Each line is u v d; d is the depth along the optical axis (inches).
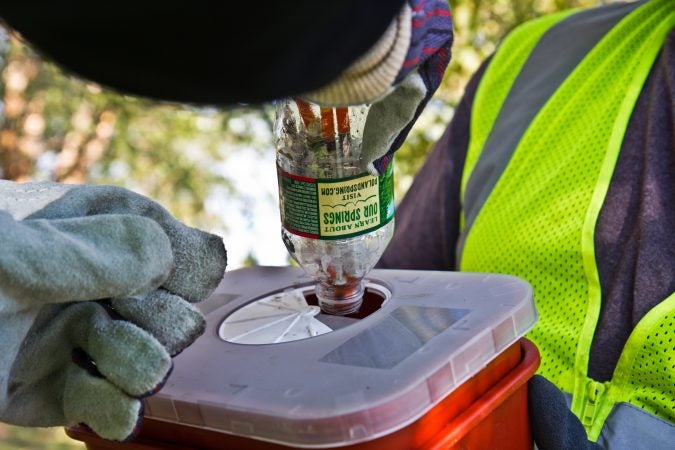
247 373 28.8
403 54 22.7
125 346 25.6
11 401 27.0
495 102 51.8
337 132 31.7
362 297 35.7
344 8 18.5
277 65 18.4
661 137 40.5
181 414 28.0
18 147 111.8
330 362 28.4
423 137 99.0
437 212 51.4
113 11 17.4
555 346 39.4
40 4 17.8
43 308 27.2
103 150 114.2
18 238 24.0
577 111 45.5
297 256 35.3
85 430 31.0
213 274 29.2
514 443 31.7
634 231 39.2
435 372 26.7
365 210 32.7
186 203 114.8
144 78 18.7
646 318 36.4
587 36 48.6
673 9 45.0
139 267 25.4
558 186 43.4
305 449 26.0
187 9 17.1
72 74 19.7
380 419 25.1
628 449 34.7
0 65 110.3
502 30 96.0
